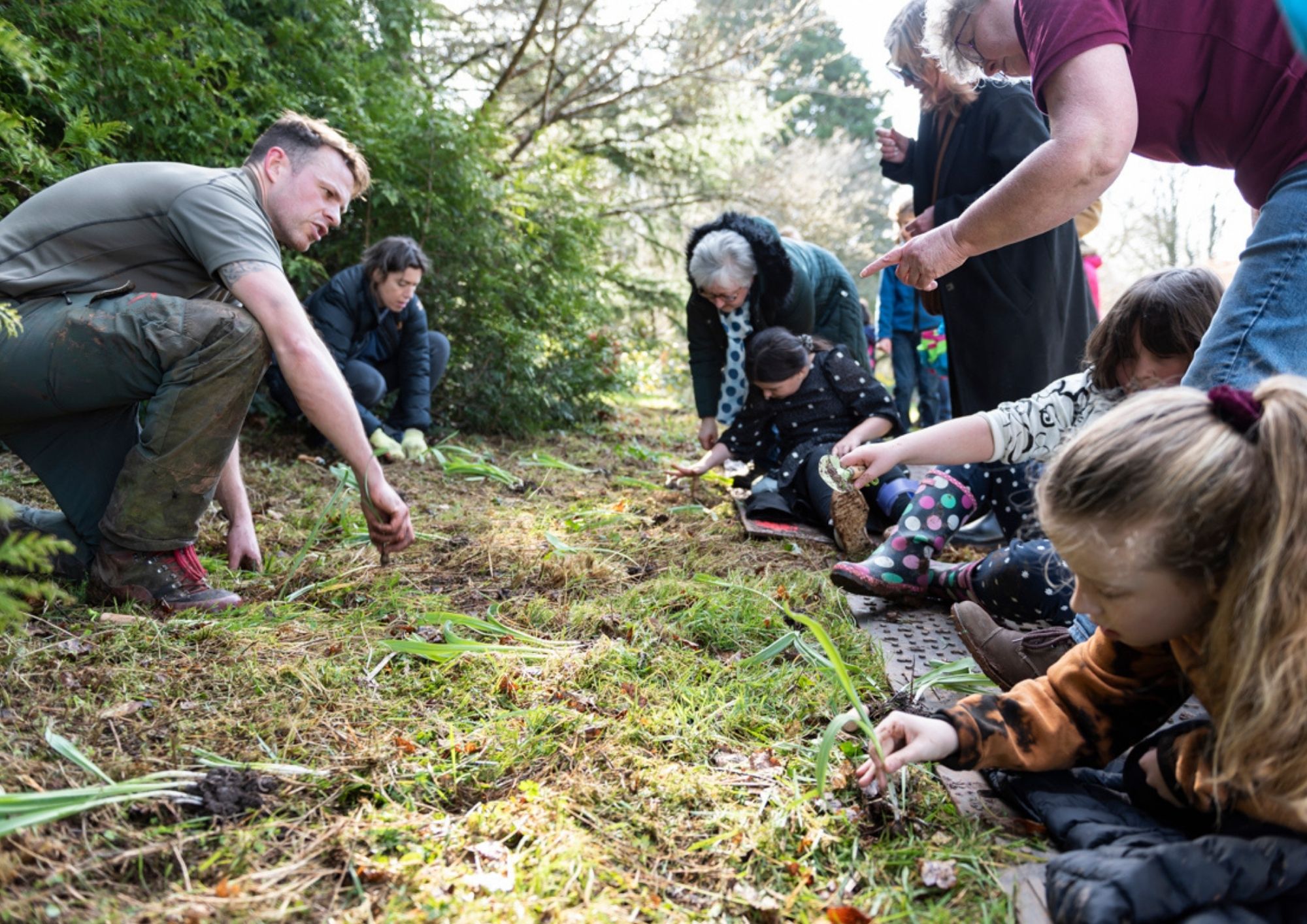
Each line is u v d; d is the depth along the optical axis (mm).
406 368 5074
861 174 19797
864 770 1594
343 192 2668
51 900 1282
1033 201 1919
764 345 3713
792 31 10953
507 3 9406
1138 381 2299
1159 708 1545
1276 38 1831
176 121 4309
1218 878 1208
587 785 1688
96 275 2391
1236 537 1204
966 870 1474
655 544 3404
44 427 2439
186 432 2299
